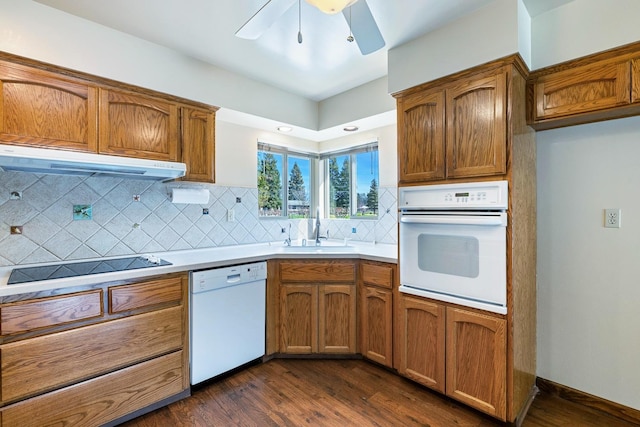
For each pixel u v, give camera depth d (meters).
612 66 1.63
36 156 1.59
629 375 1.77
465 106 1.82
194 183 2.52
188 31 1.96
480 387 1.78
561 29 1.79
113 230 2.21
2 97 1.59
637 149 1.74
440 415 1.82
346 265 2.46
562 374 1.98
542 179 2.04
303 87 2.79
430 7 1.73
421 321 2.04
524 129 1.84
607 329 1.84
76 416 1.60
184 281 2.00
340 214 3.49
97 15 1.80
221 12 1.77
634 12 1.58
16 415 1.45
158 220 2.42
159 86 2.11
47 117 1.71
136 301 1.80
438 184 1.94
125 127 1.97
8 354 1.43
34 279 1.56
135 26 1.91
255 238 3.03
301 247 2.91
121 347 1.74
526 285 1.87
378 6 1.71
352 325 2.46
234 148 2.87
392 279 2.24
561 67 1.78
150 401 1.84
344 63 2.36
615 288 1.81
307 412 1.85
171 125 2.17
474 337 1.80
